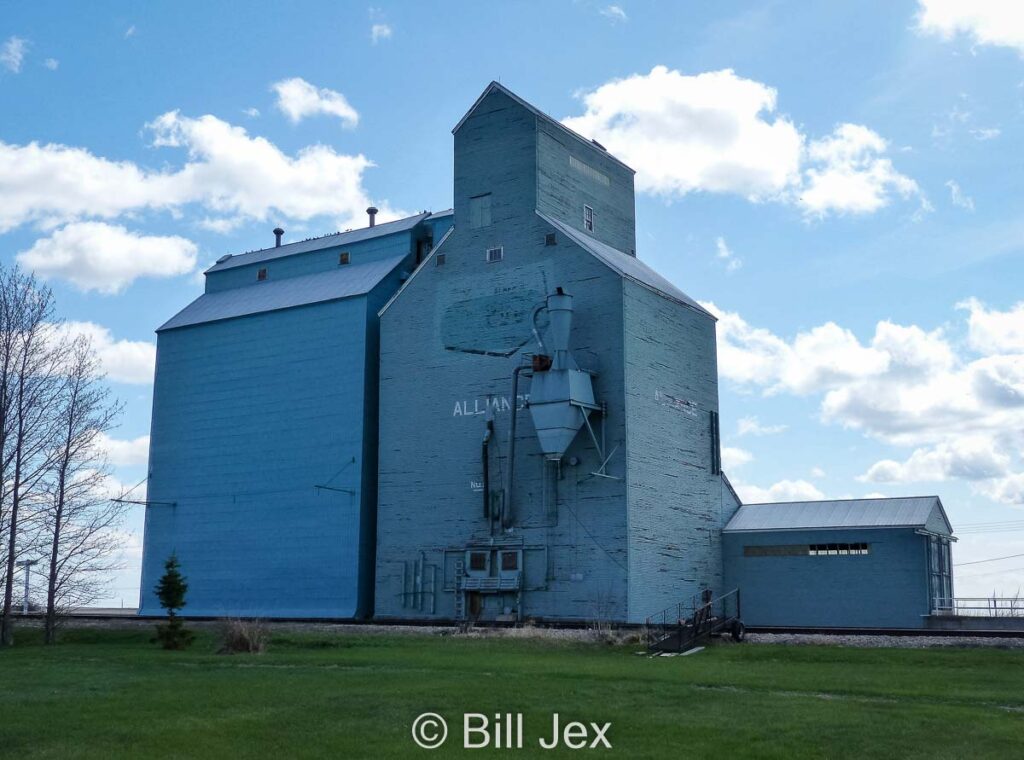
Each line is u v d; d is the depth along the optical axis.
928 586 52.38
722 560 57.78
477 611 52.69
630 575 49.28
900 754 18.73
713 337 60.03
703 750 19.20
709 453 57.88
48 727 20.92
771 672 30.33
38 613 64.81
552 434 49.62
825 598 54.72
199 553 62.38
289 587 58.62
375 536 57.66
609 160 61.62
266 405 61.69
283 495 59.94
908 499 55.25
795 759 18.48
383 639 42.53
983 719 21.53
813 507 57.44
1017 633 39.62
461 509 54.03
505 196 55.78
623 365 50.91
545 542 51.38
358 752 19.23
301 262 67.12
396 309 58.16
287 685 26.36
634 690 25.44
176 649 40.75
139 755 18.89
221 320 64.56
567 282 53.00
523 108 55.97
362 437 57.69
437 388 55.91
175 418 65.19
